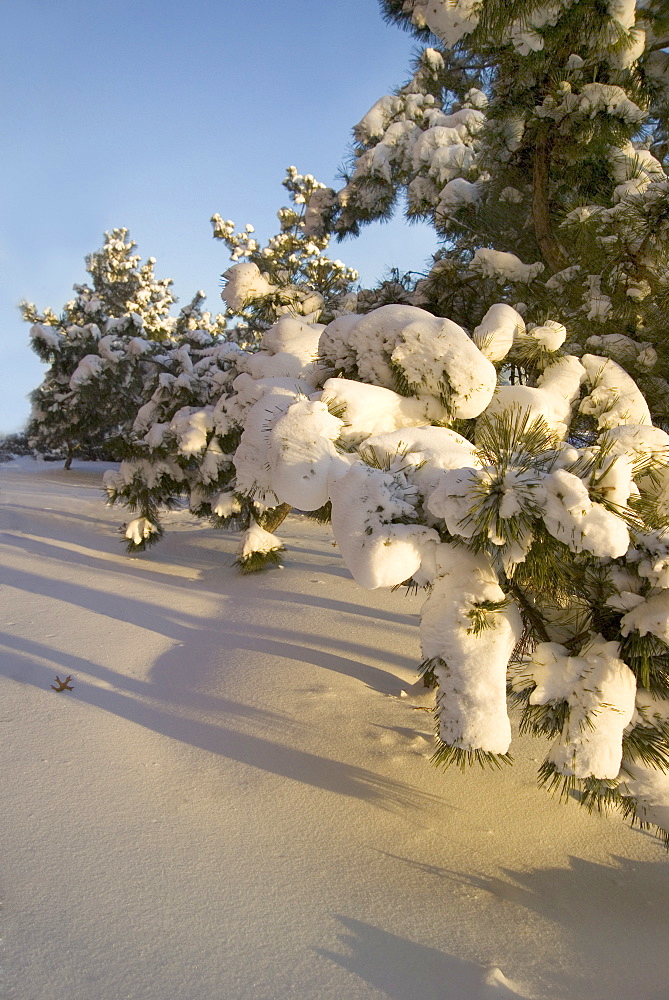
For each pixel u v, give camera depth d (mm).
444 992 1967
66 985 1923
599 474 2189
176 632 5484
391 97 8516
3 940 2084
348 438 2811
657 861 2717
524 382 4184
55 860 2514
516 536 2127
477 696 2291
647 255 4203
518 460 2273
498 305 3604
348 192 8633
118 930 2156
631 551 2252
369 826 2854
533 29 4289
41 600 6398
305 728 3709
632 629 2254
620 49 4430
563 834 2863
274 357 4363
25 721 3744
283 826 2820
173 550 9125
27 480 18953
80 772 3197
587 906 2426
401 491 2328
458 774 3289
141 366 16703
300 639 5145
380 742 3561
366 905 2355
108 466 25062
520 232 5590
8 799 2930
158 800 2975
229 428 7910
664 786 2383
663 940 2264
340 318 3506
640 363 4098
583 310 4332
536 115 4648
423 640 2396
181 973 1989
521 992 1969
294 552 8898
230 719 3818
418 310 3139
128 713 3900
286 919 2256
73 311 23031
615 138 4582
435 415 3035
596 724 2234
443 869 2598
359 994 1941
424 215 7797
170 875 2455
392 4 8133
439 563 2367
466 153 6988
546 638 2623
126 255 29141
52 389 20094
